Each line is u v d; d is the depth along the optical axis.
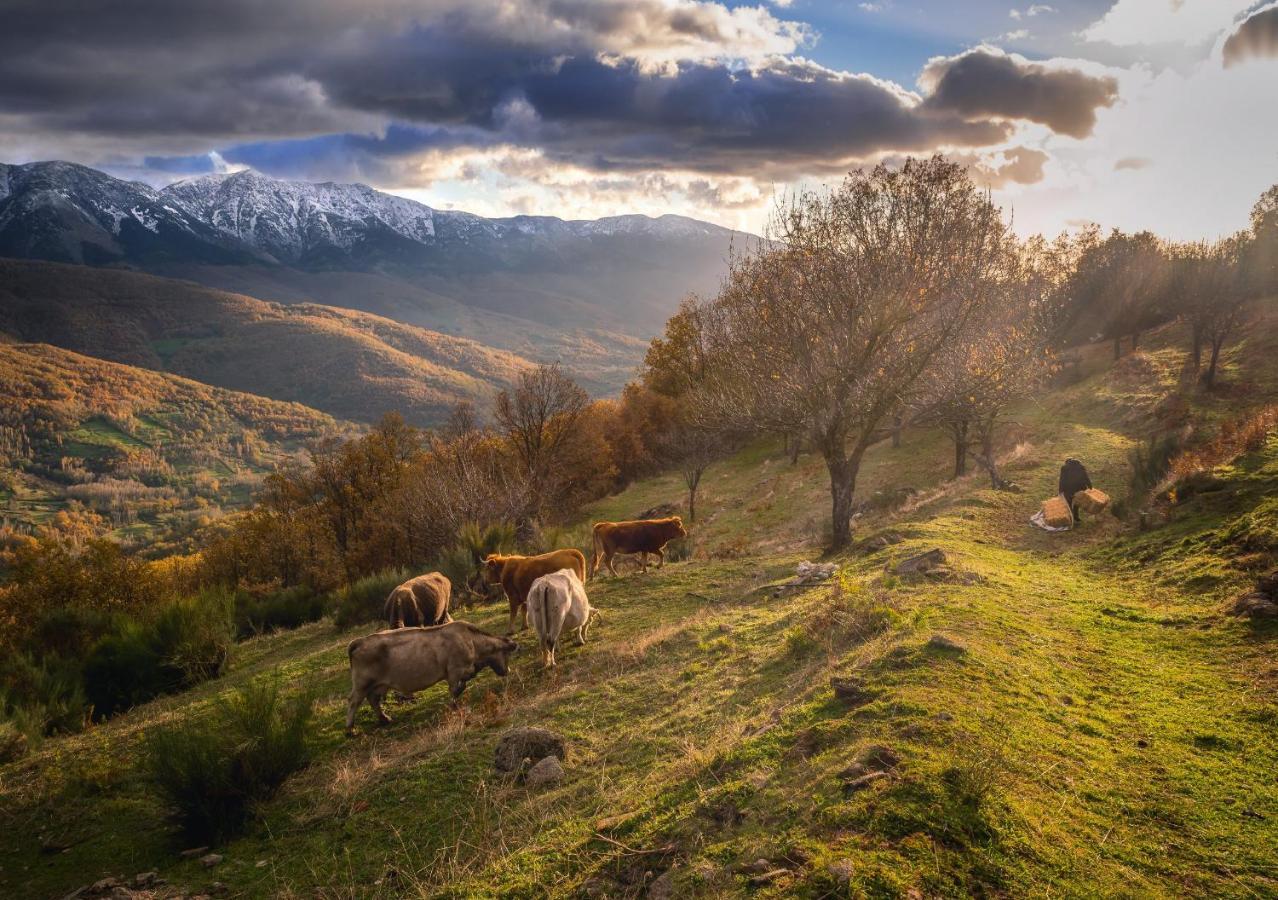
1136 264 57.16
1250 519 12.62
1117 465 26.28
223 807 8.08
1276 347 38.47
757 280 20.83
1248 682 7.82
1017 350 20.98
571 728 9.10
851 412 19.58
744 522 34.66
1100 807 5.40
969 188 18.66
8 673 16.09
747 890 4.43
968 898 4.20
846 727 6.38
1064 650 8.95
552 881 5.36
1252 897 4.40
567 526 44.28
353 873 6.74
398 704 11.64
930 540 17.56
